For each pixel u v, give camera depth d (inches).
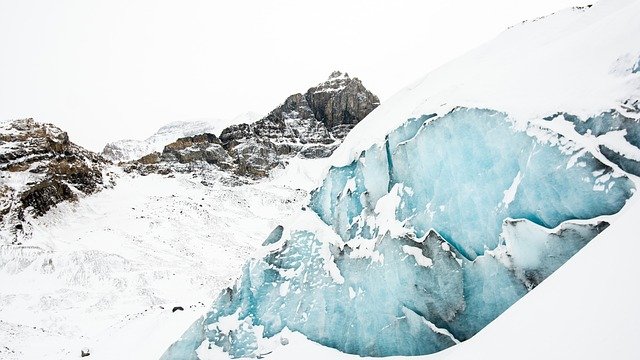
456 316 325.4
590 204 266.7
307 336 412.2
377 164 434.6
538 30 420.2
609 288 163.9
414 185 391.2
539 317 192.9
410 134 408.5
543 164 297.6
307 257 456.8
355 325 386.9
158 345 709.3
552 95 319.3
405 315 356.5
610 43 313.0
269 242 494.6
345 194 458.3
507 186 319.3
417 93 456.8
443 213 357.1
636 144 259.4
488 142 341.4
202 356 450.6
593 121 284.4
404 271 366.0
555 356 154.4
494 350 202.2
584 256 213.5
